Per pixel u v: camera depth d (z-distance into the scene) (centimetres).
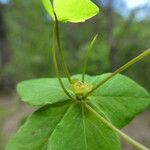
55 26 9
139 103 10
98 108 10
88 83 10
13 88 83
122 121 10
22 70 79
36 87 10
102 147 10
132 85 11
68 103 10
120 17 76
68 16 9
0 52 116
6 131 44
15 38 109
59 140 9
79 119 10
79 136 10
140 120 75
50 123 10
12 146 10
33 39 92
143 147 8
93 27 86
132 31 77
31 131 10
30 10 98
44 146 10
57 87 10
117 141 10
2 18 112
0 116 37
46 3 9
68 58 82
